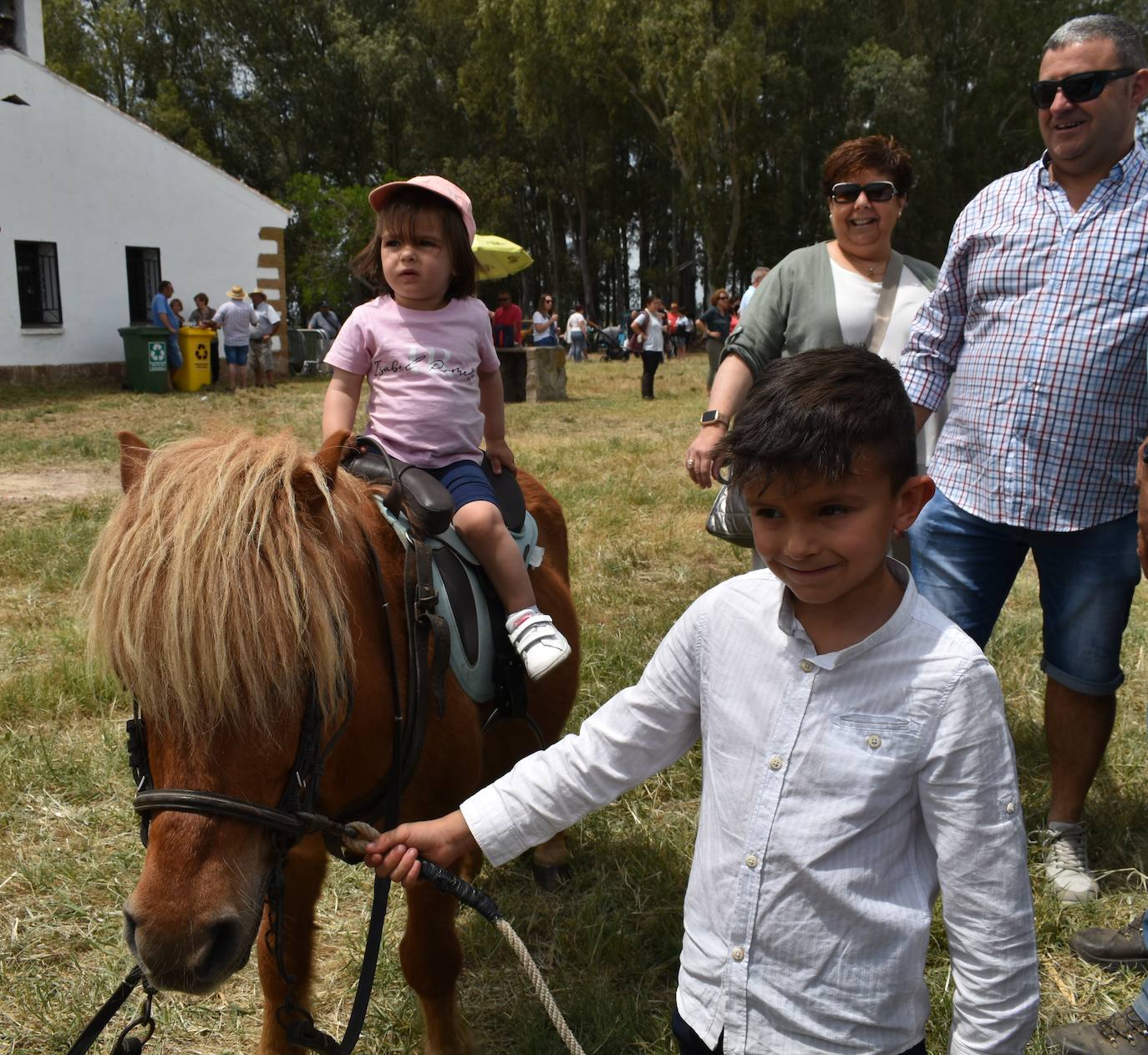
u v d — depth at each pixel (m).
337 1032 2.54
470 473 2.40
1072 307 2.64
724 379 3.22
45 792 3.56
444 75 38.28
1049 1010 2.55
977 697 1.35
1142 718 4.01
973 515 2.88
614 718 1.60
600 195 43.19
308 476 1.63
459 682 2.21
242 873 1.46
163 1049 2.49
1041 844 3.16
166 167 17.62
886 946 1.39
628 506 7.64
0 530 6.85
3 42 16.25
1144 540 2.25
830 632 1.42
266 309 18.05
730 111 31.88
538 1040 2.45
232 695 1.42
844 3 34.78
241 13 39.69
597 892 3.02
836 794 1.38
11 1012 2.59
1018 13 35.31
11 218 15.66
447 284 2.45
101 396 15.31
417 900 2.12
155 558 1.45
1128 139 2.61
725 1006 1.46
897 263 3.22
